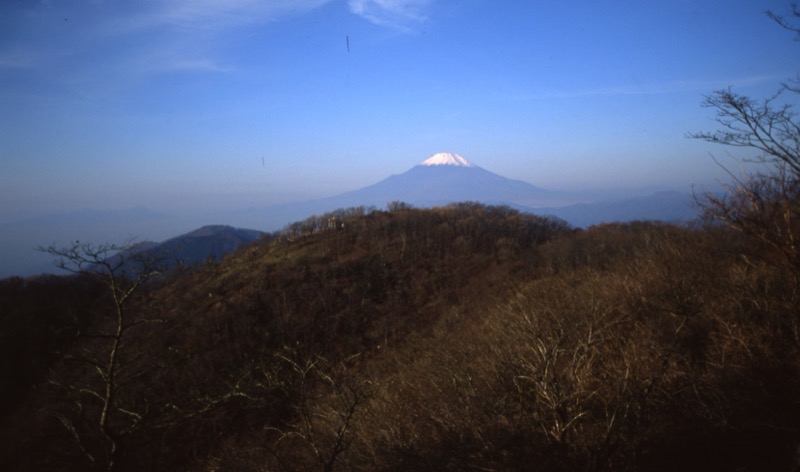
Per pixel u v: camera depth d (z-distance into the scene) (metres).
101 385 7.79
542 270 21.67
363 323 23.12
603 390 5.71
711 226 10.05
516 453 4.75
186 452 9.20
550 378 5.27
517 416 5.61
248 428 8.88
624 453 4.48
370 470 5.70
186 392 9.65
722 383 5.36
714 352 6.31
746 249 7.83
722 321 6.66
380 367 14.10
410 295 25.75
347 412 6.08
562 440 4.39
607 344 7.14
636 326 7.48
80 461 7.83
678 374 5.75
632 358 6.18
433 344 13.60
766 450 4.51
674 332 6.93
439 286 26.41
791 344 6.00
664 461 4.56
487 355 8.46
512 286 20.91
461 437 5.30
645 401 4.97
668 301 7.71
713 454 4.61
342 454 6.25
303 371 6.75
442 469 5.07
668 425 4.89
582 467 4.32
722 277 8.17
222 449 8.58
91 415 7.89
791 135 5.51
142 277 6.43
